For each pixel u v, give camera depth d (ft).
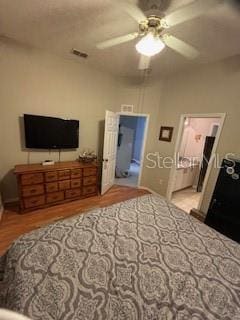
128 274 3.69
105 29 6.95
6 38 8.14
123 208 6.44
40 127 9.77
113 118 12.30
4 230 7.90
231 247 4.93
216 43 7.23
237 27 6.01
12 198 10.11
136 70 11.23
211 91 9.20
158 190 13.19
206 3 4.05
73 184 10.80
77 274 3.56
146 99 12.60
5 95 8.75
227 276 3.93
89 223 5.30
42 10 5.98
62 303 3.00
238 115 8.12
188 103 10.49
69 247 4.25
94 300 3.12
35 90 9.52
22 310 2.84
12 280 3.50
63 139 10.85
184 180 14.17
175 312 3.04
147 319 2.90
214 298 3.36
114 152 13.66
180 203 12.35
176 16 4.58
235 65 8.09
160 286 3.49
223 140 8.83
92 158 11.96
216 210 8.23
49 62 9.59
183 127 11.11
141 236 4.97
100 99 12.20
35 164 10.16
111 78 12.30
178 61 9.29
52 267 3.64
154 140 13.20
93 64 10.82
